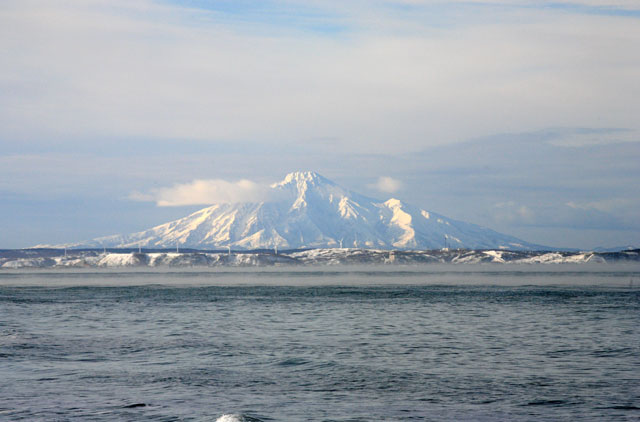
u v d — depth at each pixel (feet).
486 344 255.50
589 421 144.15
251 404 159.53
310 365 210.18
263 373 196.75
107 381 185.06
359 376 191.93
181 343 260.42
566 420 144.97
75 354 232.94
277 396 168.14
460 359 220.64
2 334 288.71
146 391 173.06
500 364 210.79
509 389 174.29
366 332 295.89
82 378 189.26
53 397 166.09
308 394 170.60
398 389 175.22
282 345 254.47
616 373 195.00
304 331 300.20
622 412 150.92
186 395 169.07
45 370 201.57
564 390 172.86
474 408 155.53
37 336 282.77
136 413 151.02
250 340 269.23
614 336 277.03
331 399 164.96
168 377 191.11
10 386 178.29
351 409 155.02
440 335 284.20
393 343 259.19
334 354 232.32
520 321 340.18
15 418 146.61
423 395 168.66
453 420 145.59
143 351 239.71
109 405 157.99
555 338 271.90
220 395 168.96
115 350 241.96
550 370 200.13
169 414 150.41
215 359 221.87
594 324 322.75
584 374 193.77
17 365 209.97
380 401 162.50
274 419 146.30
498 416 148.46
